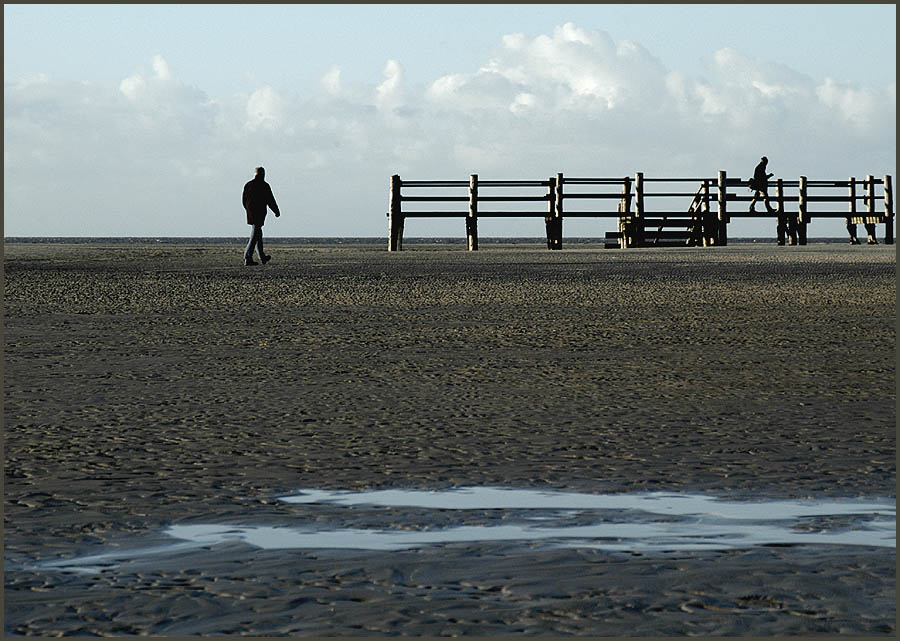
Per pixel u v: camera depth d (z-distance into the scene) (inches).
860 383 754.2
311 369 837.2
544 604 308.7
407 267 2391.7
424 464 505.7
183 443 556.4
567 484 464.1
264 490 454.6
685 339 1026.7
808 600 311.3
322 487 460.1
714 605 307.3
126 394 719.1
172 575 337.1
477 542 374.3
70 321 1218.0
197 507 425.1
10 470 491.8
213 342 1018.1
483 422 615.8
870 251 3267.7
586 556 356.2
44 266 2453.2
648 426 599.5
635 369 830.5
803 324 1159.6
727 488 455.2
